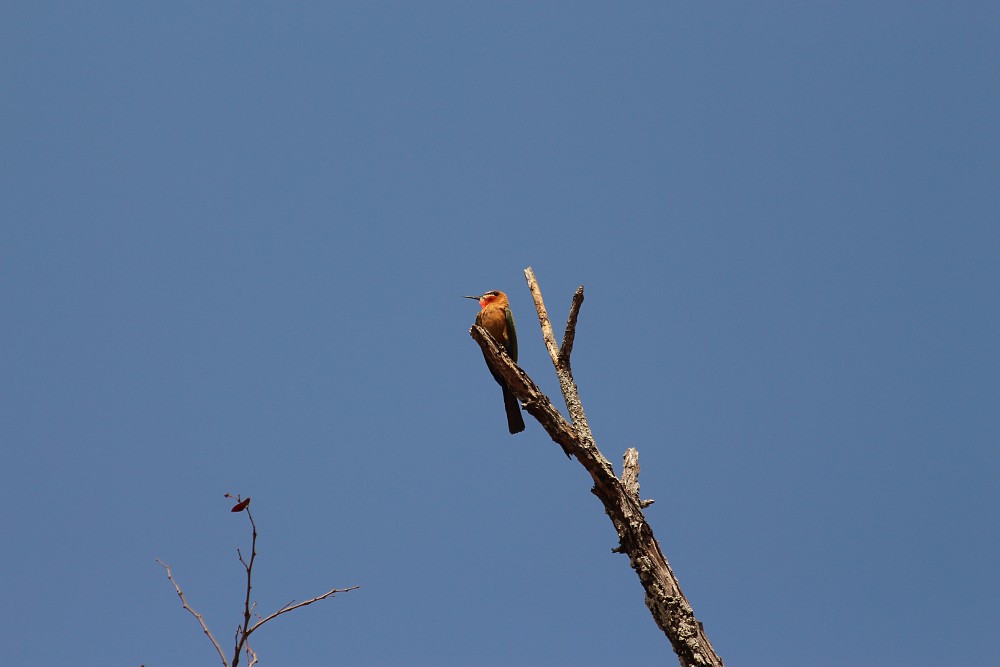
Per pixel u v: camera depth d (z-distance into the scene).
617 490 11.58
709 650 10.44
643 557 11.19
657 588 10.96
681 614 10.70
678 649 10.55
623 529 11.44
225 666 7.86
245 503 8.12
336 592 8.28
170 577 8.14
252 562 8.11
